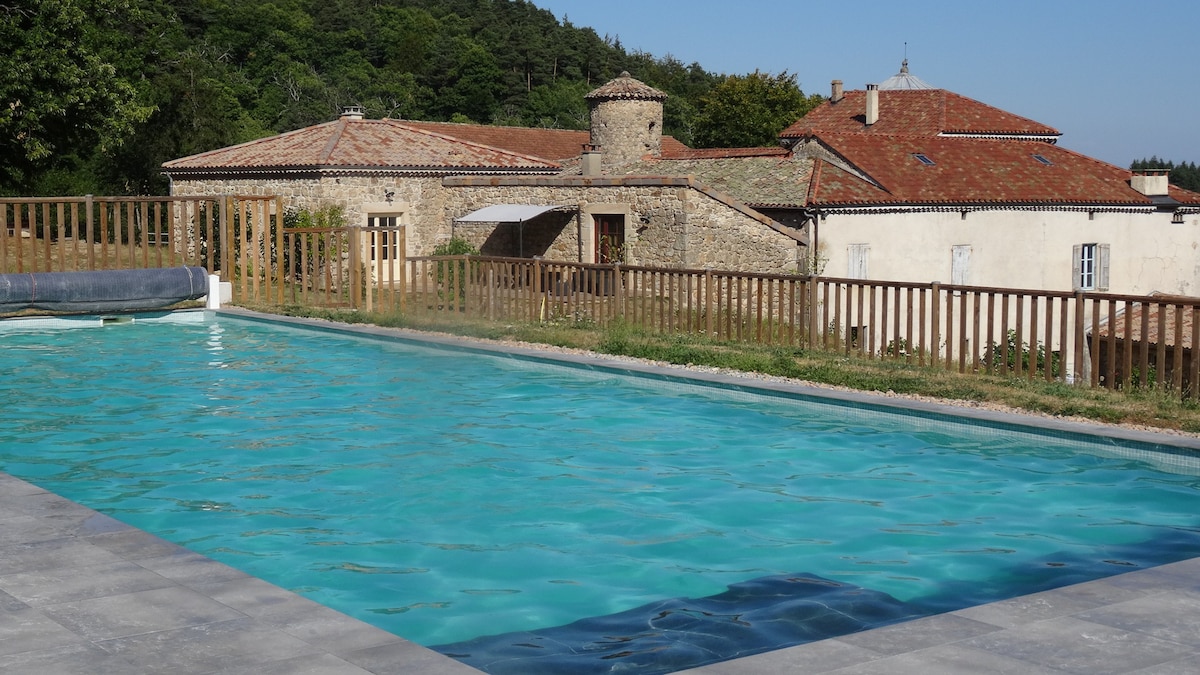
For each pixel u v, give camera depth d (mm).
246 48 101875
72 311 21094
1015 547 8266
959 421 11602
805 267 31625
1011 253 35719
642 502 9570
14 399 14125
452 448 11547
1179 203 39062
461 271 32250
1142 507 9352
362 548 8227
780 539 8484
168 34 90188
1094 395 12289
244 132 79438
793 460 11023
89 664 4867
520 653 6023
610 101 39094
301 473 10508
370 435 12125
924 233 33594
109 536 6973
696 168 37406
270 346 18625
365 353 17812
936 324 14250
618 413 13164
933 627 5379
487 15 140125
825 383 13641
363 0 128500
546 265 19312
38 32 34344
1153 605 5707
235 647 5090
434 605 6945
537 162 37250
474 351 16891
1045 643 5133
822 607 6848
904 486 10086
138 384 15211
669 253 29875
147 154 47688
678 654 5984
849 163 35250
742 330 18359
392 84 111875
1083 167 40062
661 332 17688
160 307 22188
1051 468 10688
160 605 5680
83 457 11148
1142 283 39250
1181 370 11938
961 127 45688
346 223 32625
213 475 10422
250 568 7730
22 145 36219
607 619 6652
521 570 7703
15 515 7457
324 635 5258
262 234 32500
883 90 50906
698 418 12867
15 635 5234
